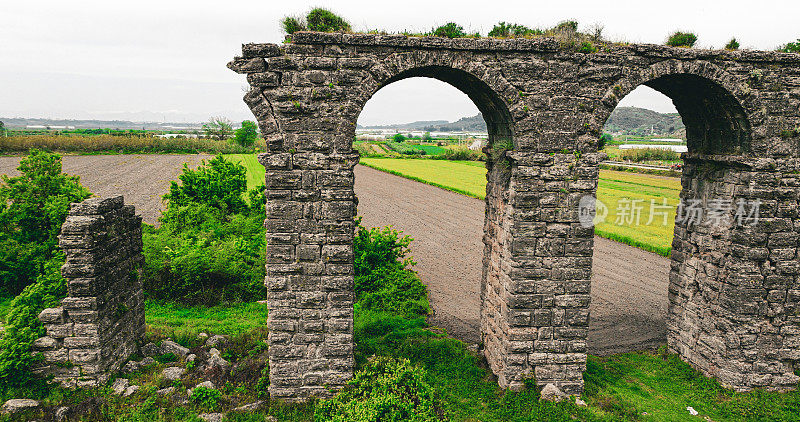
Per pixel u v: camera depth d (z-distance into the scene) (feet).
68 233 39.83
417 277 73.26
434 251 95.20
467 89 43.19
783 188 41.22
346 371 40.70
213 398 39.27
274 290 38.96
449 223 122.31
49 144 264.11
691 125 47.73
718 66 39.34
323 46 36.76
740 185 42.16
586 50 38.27
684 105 46.37
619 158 271.08
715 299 44.91
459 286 73.67
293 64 36.65
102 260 41.86
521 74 38.11
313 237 38.47
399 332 53.57
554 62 38.11
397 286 65.16
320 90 36.99
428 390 39.01
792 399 42.73
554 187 39.22
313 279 39.06
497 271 44.80
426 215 131.85
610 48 38.65
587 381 44.57
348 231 38.65
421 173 231.50
